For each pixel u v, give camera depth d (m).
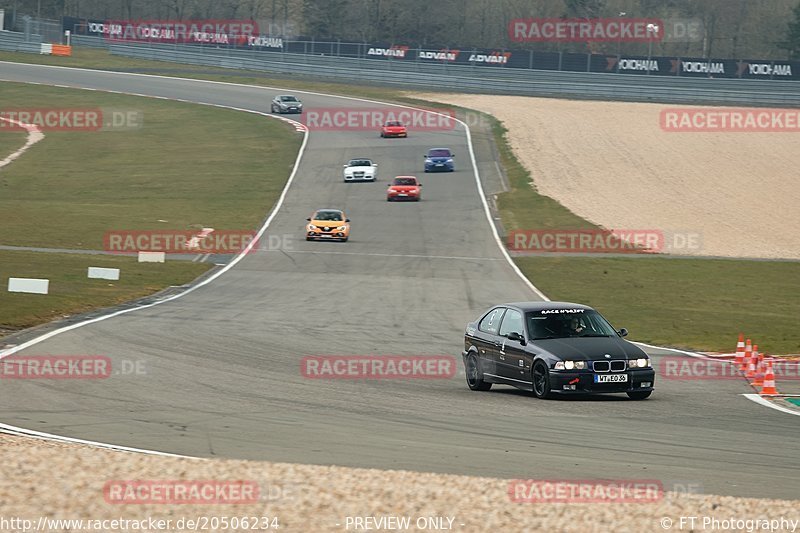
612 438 47.41
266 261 155.88
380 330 96.25
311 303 116.31
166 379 63.03
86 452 40.34
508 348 62.69
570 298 128.12
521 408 56.50
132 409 52.38
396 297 123.94
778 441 47.75
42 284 110.50
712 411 57.12
